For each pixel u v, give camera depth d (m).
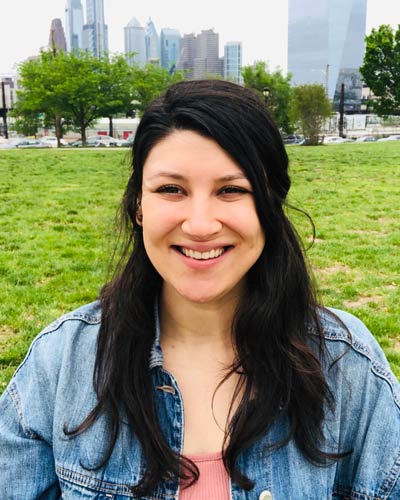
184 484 1.36
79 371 1.47
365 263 8.07
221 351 1.48
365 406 1.46
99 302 1.56
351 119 76.50
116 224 1.66
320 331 1.50
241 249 1.33
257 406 1.38
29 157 30.89
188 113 1.25
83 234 9.88
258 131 1.29
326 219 11.59
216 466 1.38
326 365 1.47
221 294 1.35
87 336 1.50
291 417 1.41
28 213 12.16
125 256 1.57
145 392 1.40
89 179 19.22
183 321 1.47
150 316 1.46
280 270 1.44
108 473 1.39
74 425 1.42
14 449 1.46
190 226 1.26
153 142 1.31
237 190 1.30
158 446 1.36
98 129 67.12
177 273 1.33
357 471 1.45
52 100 49.09
